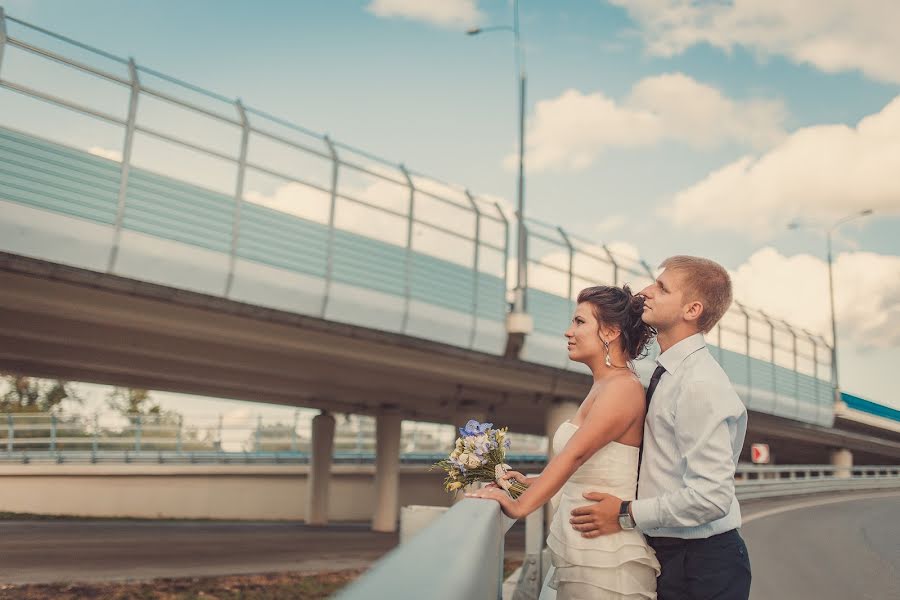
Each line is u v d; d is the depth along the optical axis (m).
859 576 10.98
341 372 27.67
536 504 2.54
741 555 2.66
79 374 28.98
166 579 16.31
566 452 2.61
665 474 2.62
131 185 18.08
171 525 33.50
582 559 2.62
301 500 43.53
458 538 1.23
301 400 37.38
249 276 19.95
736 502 2.74
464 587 0.89
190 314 20.23
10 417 40.00
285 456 44.00
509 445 2.86
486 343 26.50
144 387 31.41
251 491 42.03
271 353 25.48
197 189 19.25
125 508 38.91
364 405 38.19
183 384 32.41
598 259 31.39
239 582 16.81
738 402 2.56
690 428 2.53
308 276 21.30
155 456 40.66
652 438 2.68
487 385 29.92
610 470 2.66
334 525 39.75
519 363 28.31
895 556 13.44
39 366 27.62
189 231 18.95
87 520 36.69
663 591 2.67
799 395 45.72
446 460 2.84
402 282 23.81
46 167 16.86
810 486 36.03
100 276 17.66
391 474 37.50
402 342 24.14
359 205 22.86
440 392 32.28
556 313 29.53
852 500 31.33
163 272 18.42
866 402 53.72
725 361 39.28
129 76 18.33
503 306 27.19
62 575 15.86
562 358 29.55
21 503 37.00
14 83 16.56
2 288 17.14
